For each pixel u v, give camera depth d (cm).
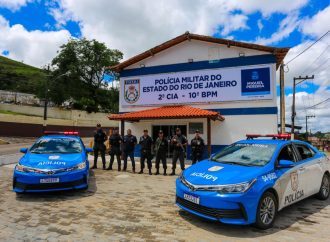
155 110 1527
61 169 648
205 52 1525
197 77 1528
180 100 1558
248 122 1406
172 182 863
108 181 866
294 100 3114
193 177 495
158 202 622
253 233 448
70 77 4794
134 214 535
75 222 487
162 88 1605
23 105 4247
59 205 592
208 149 1320
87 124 4425
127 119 1489
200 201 452
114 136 1102
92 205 593
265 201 471
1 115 3266
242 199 434
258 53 1421
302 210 586
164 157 1020
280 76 1602
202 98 1509
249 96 1414
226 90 1461
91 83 5175
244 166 511
